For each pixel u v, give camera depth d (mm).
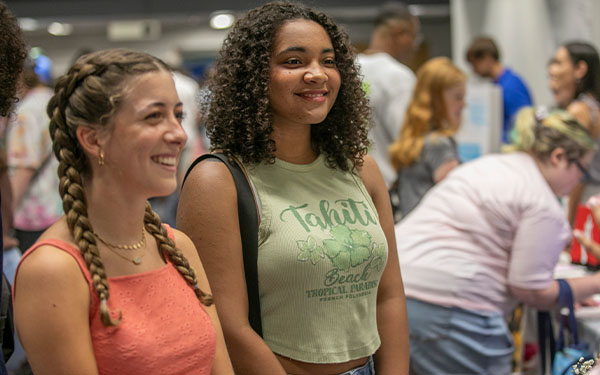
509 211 2285
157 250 1317
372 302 1682
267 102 1599
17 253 2559
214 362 1364
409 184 3314
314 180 1665
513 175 2350
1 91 1479
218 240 1560
